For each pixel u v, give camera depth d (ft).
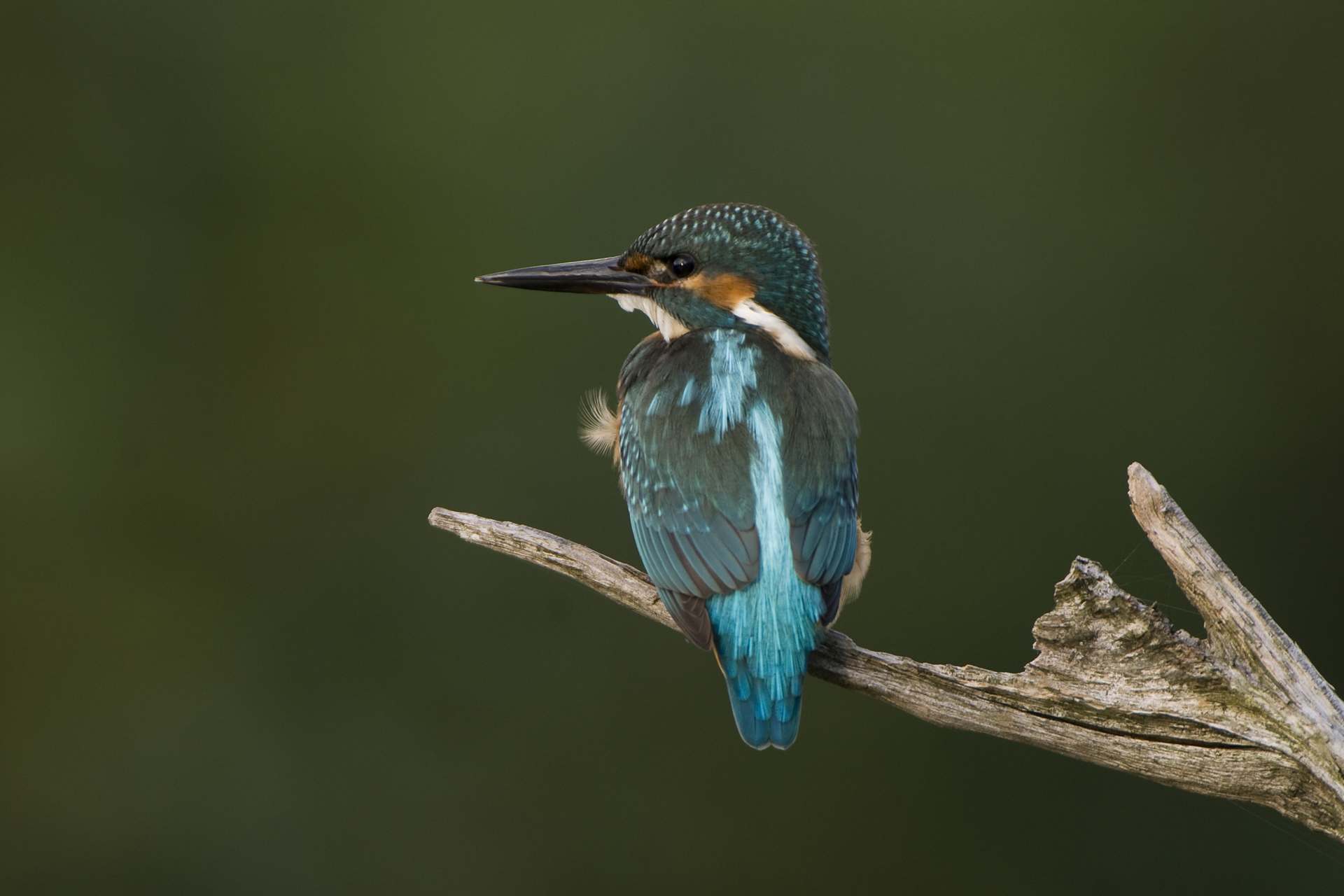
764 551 14.78
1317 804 14.65
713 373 14.88
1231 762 14.66
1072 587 14.67
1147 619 14.67
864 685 14.76
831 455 14.83
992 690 14.73
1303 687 14.65
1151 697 14.67
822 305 14.99
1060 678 14.70
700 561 14.79
